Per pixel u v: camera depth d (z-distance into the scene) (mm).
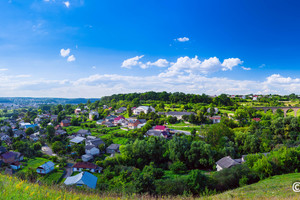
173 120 109000
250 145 58688
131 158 57062
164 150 58281
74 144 82812
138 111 147125
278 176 32250
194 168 52938
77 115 176500
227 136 66938
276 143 60875
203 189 30359
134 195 18172
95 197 13750
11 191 9719
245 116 103438
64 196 10648
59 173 57562
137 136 87688
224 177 33125
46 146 91438
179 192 29703
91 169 58875
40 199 9680
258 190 24922
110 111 172750
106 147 82125
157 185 31641
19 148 77312
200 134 72812
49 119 153500
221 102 151250
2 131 121312
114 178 42531
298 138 61188
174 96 170875
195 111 128000
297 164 34531
